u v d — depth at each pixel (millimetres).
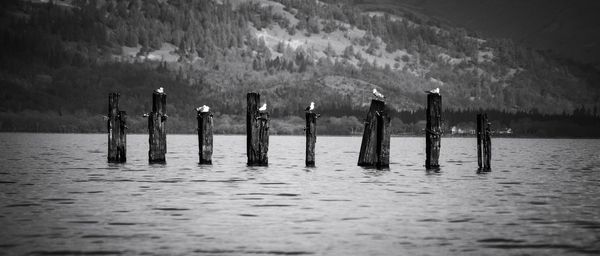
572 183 87438
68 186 78250
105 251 45594
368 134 97250
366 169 97375
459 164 126500
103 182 82688
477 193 74500
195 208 62156
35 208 60938
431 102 92438
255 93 92562
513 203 66688
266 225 54312
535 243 48531
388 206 64188
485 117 100562
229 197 69688
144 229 52219
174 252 45656
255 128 92312
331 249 46719
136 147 196875
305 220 56500
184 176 90562
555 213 60562
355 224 54938
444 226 54312
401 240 49375
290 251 46156
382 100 93750
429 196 71500
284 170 102000
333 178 89312
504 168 116125
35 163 117312
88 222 54594
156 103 98875
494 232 52094
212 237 49844
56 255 44531
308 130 105062
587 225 54906
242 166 109625
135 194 71312
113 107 103375
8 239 48375
